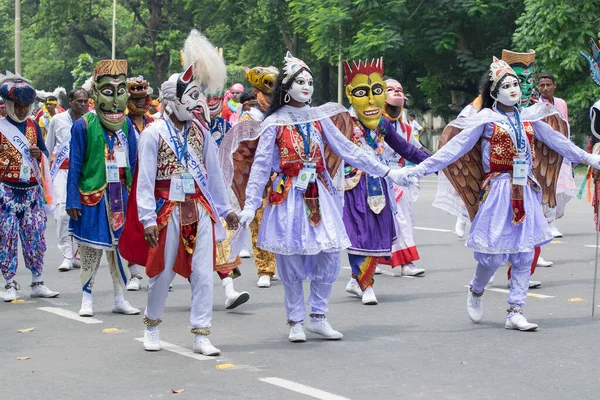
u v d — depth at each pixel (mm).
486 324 8562
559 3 29844
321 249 7738
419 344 7770
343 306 9602
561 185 13102
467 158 8516
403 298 10008
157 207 7297
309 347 7723
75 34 61375
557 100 13289
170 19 55938
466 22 35656
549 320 8688
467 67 36281
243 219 7656
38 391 6422
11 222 10039
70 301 10086
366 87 9656
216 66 7375
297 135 7828
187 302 9945
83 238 9109
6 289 10133
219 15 48781
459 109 40906
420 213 18938
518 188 8258
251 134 8125
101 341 8023
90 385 6555
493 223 8273
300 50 49531
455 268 12008
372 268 9680
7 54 76438
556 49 29953
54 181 12164
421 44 36062
